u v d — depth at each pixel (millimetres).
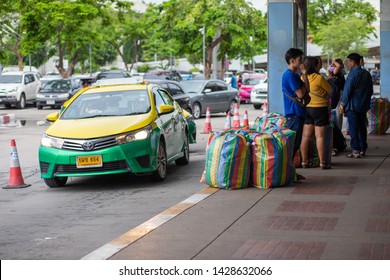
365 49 64125
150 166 12828
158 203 11188
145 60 114562
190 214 9711
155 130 13078
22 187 13484
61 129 12945
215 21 45938
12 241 8844
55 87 42438
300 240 8125
